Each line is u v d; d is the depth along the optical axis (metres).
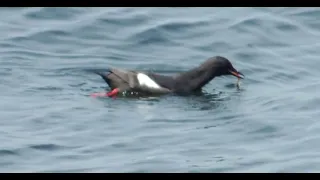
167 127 17.27
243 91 19.73
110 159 15.68
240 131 17.03
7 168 15.29
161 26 22.89
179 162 15.54
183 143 16.44
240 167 15.30
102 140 16.53
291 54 21.83
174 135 16.83
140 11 23.78
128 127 17.22
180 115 18.00
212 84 20.31
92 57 21.33
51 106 18.25
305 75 20.67
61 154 15.88
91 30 22.78
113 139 16.58
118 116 17.84
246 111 18.20
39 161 15.60
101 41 22.25
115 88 19.22
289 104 18.52
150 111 18.20
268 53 21.88
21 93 18.98
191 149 16.12
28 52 21.45
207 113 18.12
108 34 22.61
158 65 21.12
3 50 21.42
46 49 21.73
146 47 22.06
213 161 15.58
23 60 20.97
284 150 16.05
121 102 18.75
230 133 16.95
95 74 20.47
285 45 22.34
